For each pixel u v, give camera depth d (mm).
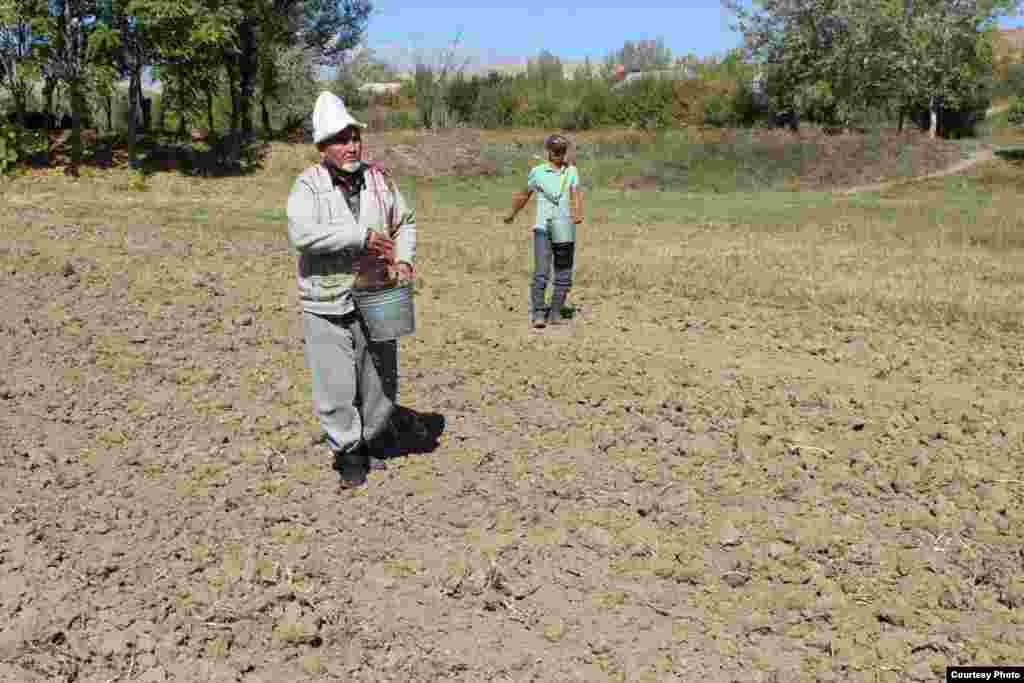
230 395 7480
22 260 12438
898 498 5695
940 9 43844
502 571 4754
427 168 31297
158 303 10547
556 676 4039
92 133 31906
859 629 4352
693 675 4035
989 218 19969
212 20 28375
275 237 16531
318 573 4805
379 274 5562
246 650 4199
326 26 37781
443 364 8359
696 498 5656
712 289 12086
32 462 6074
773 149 34781
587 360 8672
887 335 9820
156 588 4613
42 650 4121
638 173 32812
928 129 50625
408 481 5930
